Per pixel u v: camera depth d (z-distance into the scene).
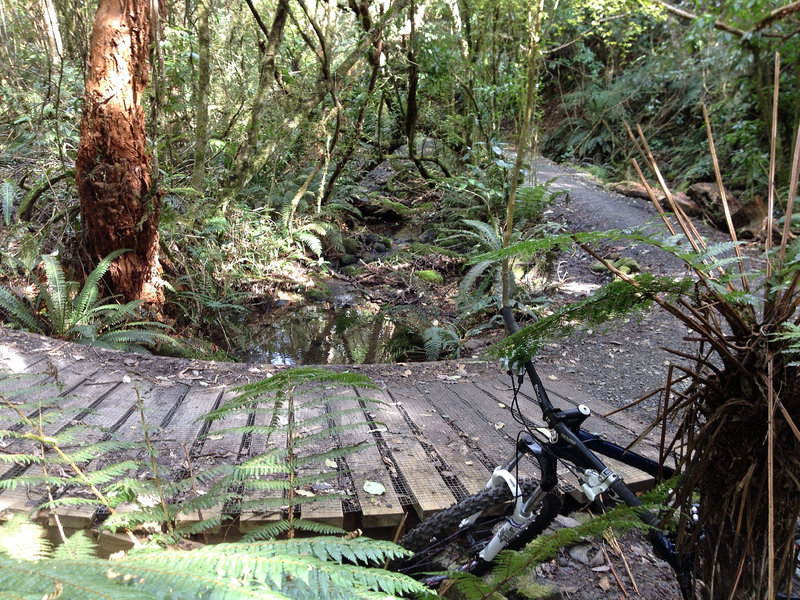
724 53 8.46
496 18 7.46
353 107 8.16
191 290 5.74
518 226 7.08
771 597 0.94
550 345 4.28
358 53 6.64
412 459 2.50
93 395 3.03
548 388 3.52
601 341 4.36
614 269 1.16
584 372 3.82
